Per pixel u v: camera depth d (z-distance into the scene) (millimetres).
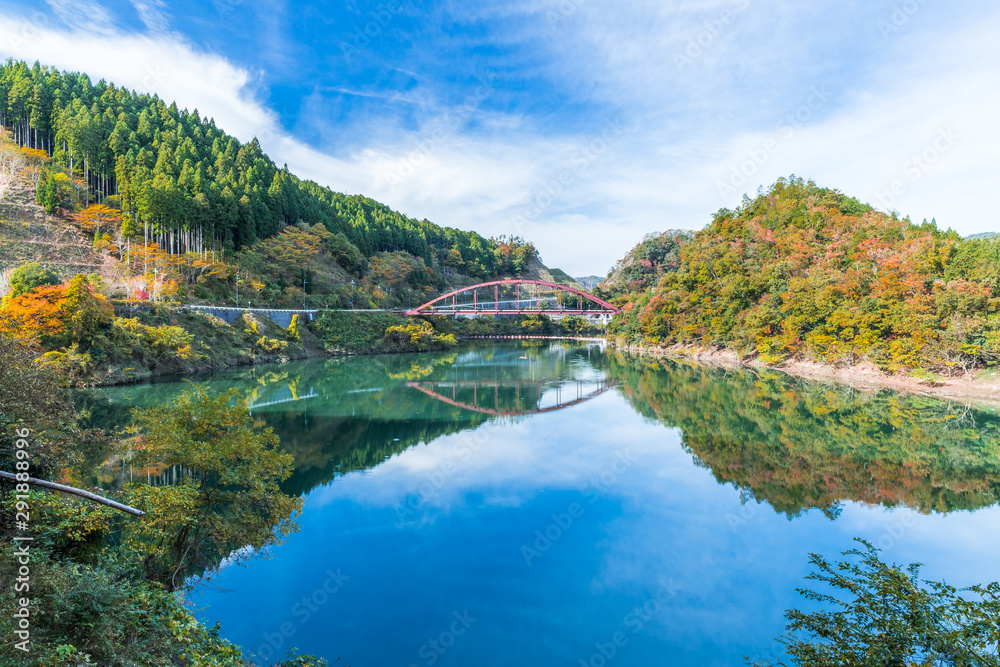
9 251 51906
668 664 8945
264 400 34250
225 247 68812
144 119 81750
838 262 55000
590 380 47125
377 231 118562
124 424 22922
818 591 11383
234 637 9570
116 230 61125
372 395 38094
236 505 10578
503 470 20094
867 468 20344
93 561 9234
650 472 19953
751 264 63938
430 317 94875
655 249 135875
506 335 116812
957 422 27375
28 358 11703
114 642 5648
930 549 13352
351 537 14047
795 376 45219
